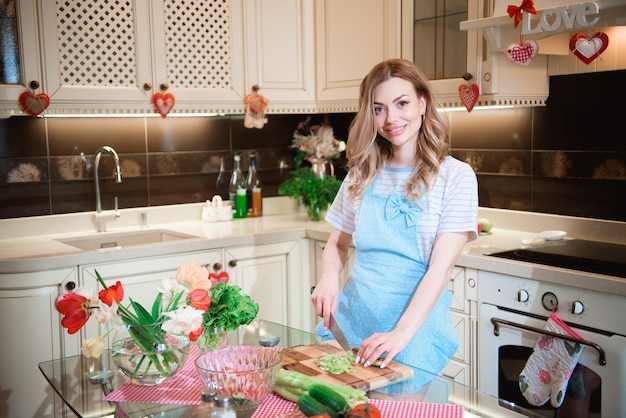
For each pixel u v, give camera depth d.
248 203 3.71
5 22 2.77
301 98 3.49
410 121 1.84
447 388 1.42
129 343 1.48
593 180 2.75
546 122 2.89
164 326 1.40
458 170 1.86
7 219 3.10
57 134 3.20
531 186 2.99
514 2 2.52
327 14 3.40
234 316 1.61
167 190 3.51
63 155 3.22
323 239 3.19
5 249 2.85
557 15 2.31
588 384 2.18
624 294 2.07
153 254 2.88
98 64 2.96
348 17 3.28
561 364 2.20
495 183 3.14
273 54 3.39
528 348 2.36
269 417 1.30
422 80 1.84
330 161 3.66
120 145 3.36
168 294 1.47
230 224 3.46
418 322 1.65
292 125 3.89
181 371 1.57
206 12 3.20
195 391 1.45
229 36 3.28
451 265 1.80
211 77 3.25
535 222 2.98
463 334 2.59
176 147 3.52
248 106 3.32
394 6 3.04
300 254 3.32
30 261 2.61
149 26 3.06
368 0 3.16
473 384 2.56
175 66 3.15
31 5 2.79
